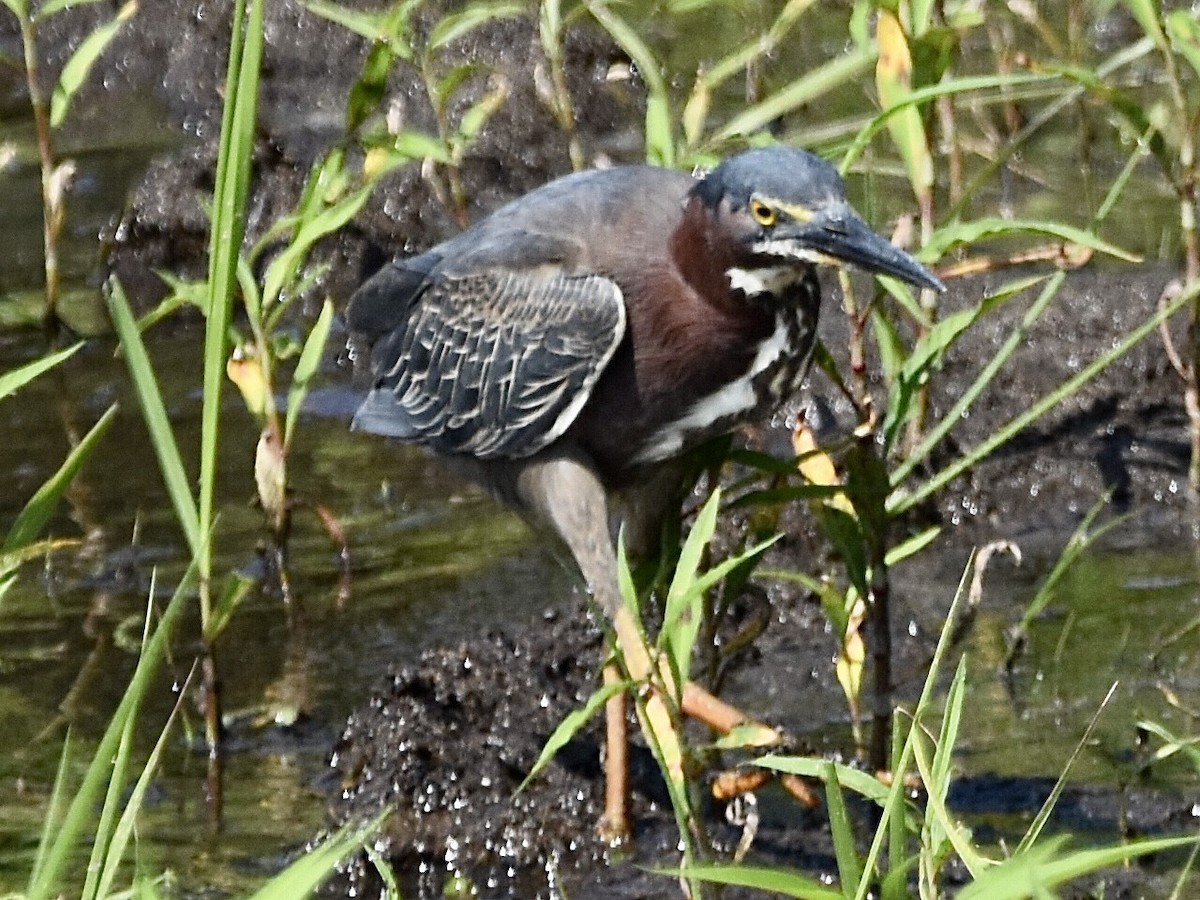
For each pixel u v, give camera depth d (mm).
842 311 13141
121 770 6875
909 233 10547
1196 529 11641
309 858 6125
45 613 11281
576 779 9578
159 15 18578
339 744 9930
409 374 10750
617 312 9578
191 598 11375
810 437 9602
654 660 7512
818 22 17094
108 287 14609
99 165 16719
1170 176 11211
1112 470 12047
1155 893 8422
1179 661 10297
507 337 10000
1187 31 10555
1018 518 11859
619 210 9836
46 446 12914
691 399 9625
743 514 11555
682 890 8711
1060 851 8453
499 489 10438
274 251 15125
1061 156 15391
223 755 10008
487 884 9086
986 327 12797
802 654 10664
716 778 9188
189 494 8039
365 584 11516
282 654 10883
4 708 10391
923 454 9461
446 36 11953
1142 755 9492
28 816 9398
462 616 11109
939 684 10266
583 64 16812
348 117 12109
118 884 8883
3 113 17844
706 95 11000
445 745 9688
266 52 18000
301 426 13273
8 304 14641
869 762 9453
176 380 13719
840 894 6469
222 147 8125
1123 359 12492
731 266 9234
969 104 14594
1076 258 11484
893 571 11477
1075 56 14602
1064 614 10859
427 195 15203
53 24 18906
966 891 6090
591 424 9867
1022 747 9656
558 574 11531
